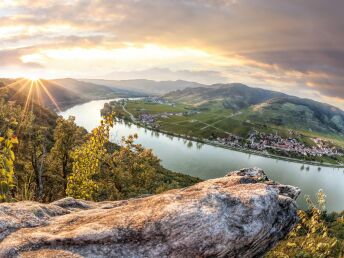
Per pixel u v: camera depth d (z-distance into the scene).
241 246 6.66
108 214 7.52
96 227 6.74
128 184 32.31
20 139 30.06
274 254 14.16
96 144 19.58
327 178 183.88
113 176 30.94
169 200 7.27
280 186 9.72
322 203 14.33
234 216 6.93
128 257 6.14
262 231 6.92
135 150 34.78
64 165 35.56
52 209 8.52
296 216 8.22
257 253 7.47
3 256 5.96
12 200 9.05
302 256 14.10
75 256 6.04
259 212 7.14
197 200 7.12
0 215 7.28
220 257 6.45
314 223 14.41
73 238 6.46
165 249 6.28
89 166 20.08
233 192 7.80
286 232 7.91
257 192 7.75
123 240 6.45
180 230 6.44
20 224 7.22
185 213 6.68
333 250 14.28
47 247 6.32
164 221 6.61
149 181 35.56
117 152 32.66
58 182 32.66
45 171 33.50
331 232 19.39
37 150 24.83
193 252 6.26
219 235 6.39
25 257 5.93
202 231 6.40
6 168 7.88
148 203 7.52
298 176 174.12
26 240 6.42
